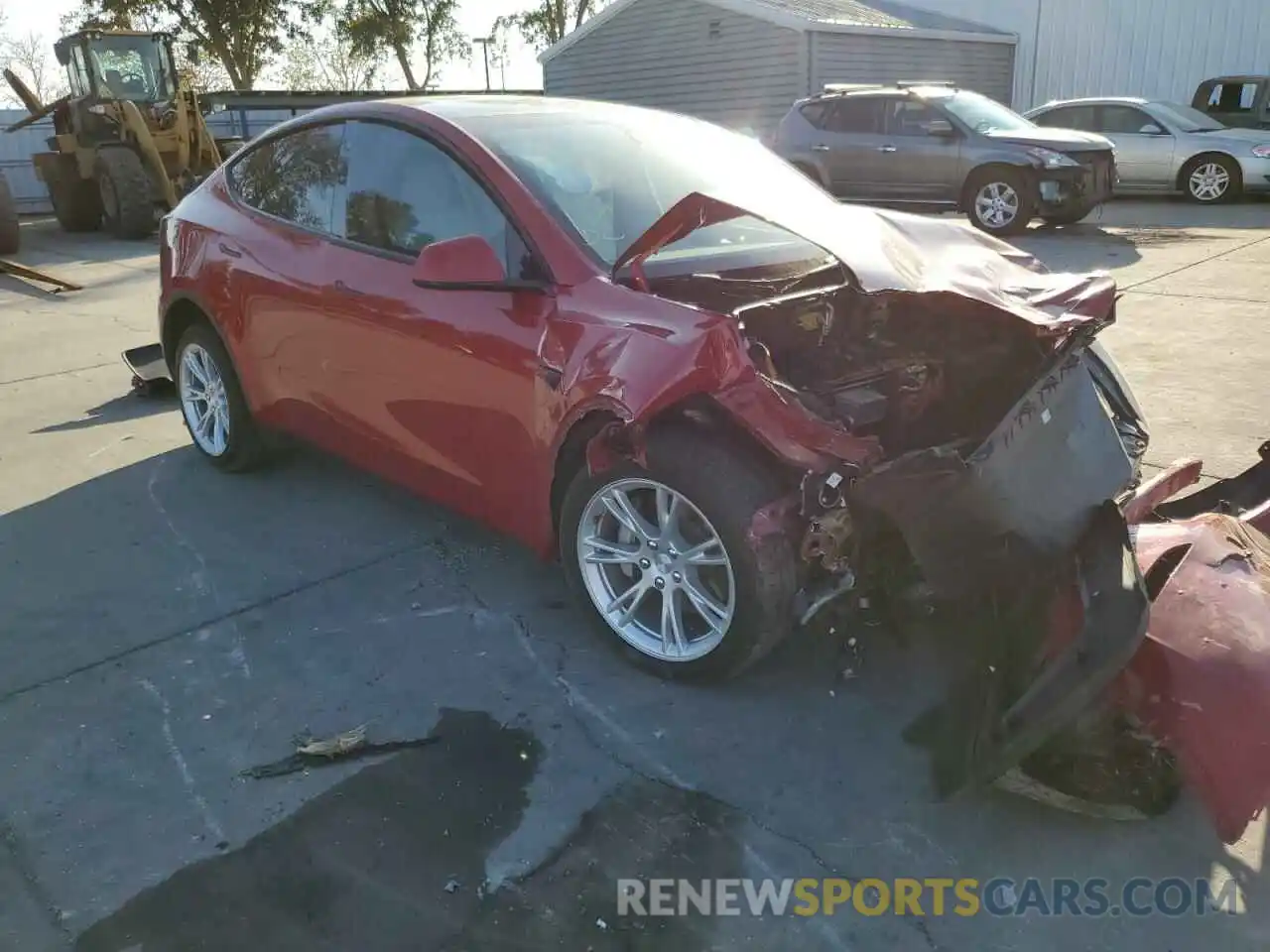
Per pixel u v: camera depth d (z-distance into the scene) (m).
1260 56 17.09
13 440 5.34
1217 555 2.62
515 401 3.19
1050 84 19.62
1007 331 3.03
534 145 3.57
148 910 2.30
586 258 3.14
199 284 4.44
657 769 2.74
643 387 2.72
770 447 2.64
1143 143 14.37
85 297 9.56
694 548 2.99
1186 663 2.30
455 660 3.25
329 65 41.03
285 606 3.60
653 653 3.10
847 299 3.27
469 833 2.52
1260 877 2.37
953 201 12.18
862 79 18.23
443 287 3.14
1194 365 6.14
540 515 3.31
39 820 2.58
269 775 2.73
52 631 3.45
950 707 2.95
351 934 2.23
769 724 2.91
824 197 3.92
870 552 2.95
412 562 3.91
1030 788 2.47
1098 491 2.80
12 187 20.03
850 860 2.43
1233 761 2.21
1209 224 12.21
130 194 13.69
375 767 2.76
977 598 2.69
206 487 4.66
